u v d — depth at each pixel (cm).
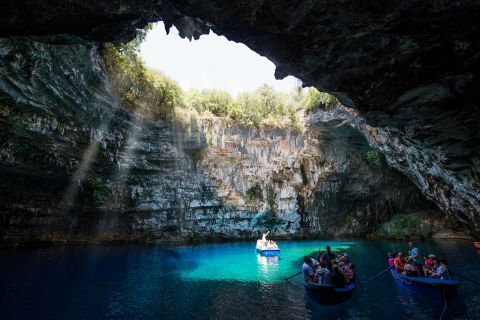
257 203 2914
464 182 1515
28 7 589
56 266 1445
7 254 1659
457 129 1077
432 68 747
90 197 2264
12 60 1204
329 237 3222
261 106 2811
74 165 1952
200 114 2562
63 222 2217
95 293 1063
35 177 1936
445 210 2258
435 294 959
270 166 2853
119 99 1888
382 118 1030
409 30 633
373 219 3322
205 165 2702
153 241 2620
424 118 1021
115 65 1756
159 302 992
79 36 700
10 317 816
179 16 700
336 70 784
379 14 592
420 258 1920
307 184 3008
